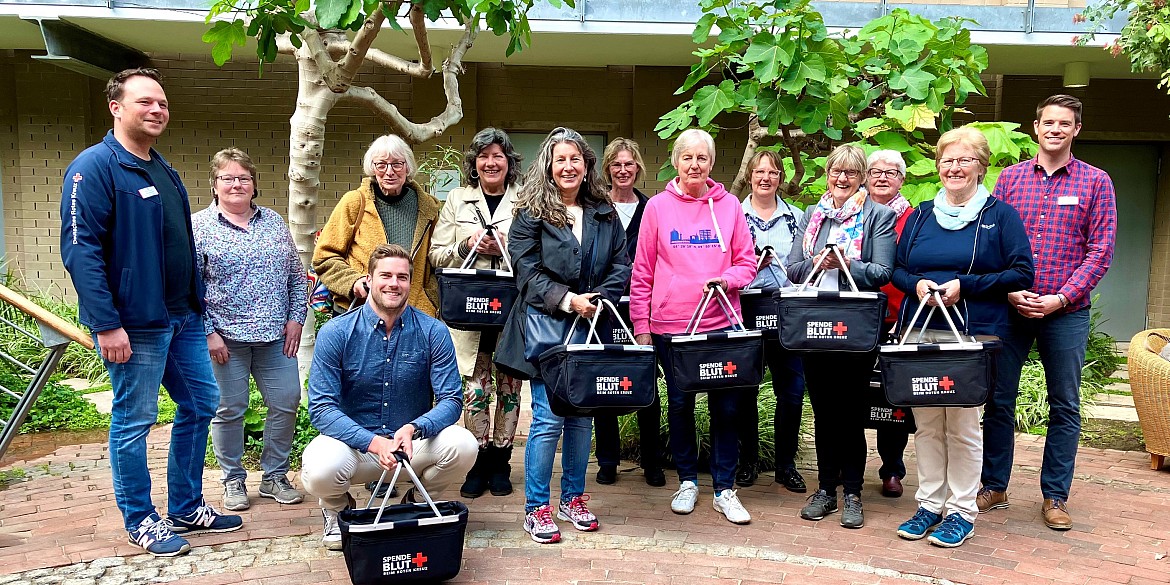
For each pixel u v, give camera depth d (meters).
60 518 4.00
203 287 3.79
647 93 8.84
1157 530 4.02
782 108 5.46
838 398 4.01
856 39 5.94
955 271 3.77
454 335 4.36
